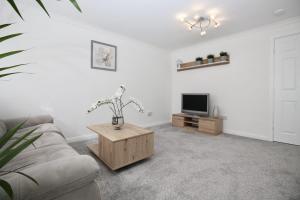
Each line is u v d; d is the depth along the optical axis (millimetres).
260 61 3133
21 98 2398
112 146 1778
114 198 1382
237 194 1438
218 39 3742
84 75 3031
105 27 3141
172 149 2549
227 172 1823
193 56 4305
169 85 4832
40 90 2555
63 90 2785
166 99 4750
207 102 3609
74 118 2924
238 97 3453
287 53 2832
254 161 2104
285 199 1366
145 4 2336
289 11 2514
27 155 1271
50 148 1421
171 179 1684
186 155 2309
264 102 3105
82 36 2980
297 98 2750
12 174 794
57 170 842
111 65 3430
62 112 2785
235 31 3320
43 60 2568
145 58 4137
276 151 2461
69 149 1431
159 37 3686
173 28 3176
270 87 3018
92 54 3117
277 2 2268
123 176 1741
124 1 2260
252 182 1621
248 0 2223
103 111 3311
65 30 2770
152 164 2025
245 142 2914
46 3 2342
